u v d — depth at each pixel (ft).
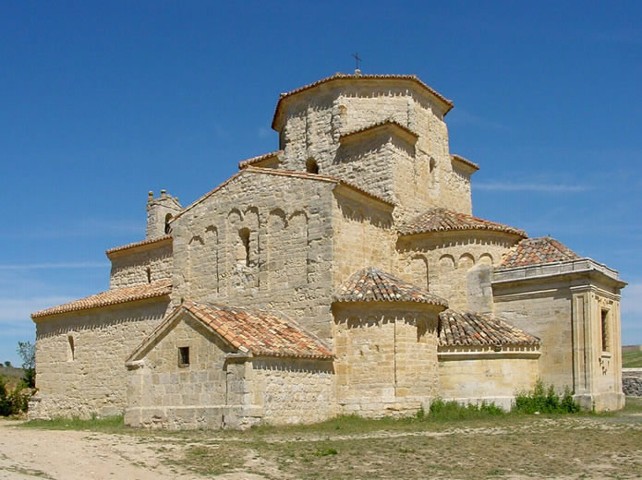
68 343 122.52
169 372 83.10
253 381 77.25
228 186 102.89
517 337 94.12
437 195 115.03
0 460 54.54
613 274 101.35
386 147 104.47
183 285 104.88
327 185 92.22
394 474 50.19
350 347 87.81
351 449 61.05
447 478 48.62
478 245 100.63
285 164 115.65
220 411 77.82
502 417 86.69
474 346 91.50
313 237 92.27
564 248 100.48
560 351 93.71
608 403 95.86
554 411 90.63
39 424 106.32
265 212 97.81
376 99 110.93
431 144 115.34
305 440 67.26
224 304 98.89
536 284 96.32
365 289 88.53
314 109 113.60
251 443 65.05
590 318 92.17
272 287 95.04
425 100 115.34
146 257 125.18
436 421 83.20
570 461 55.01
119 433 76.33
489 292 99.19
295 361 82.53
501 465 53.47
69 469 51.42
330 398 86.69
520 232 104.37
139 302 112.06
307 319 90.63
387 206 101.76
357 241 95.35
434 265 101.35
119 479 48.39
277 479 48.85
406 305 86.79
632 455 57.57
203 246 104.12
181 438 69.87
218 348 79.51
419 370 87.40
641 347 239.30
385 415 84.69
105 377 115.65
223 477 49.32
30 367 201.05
